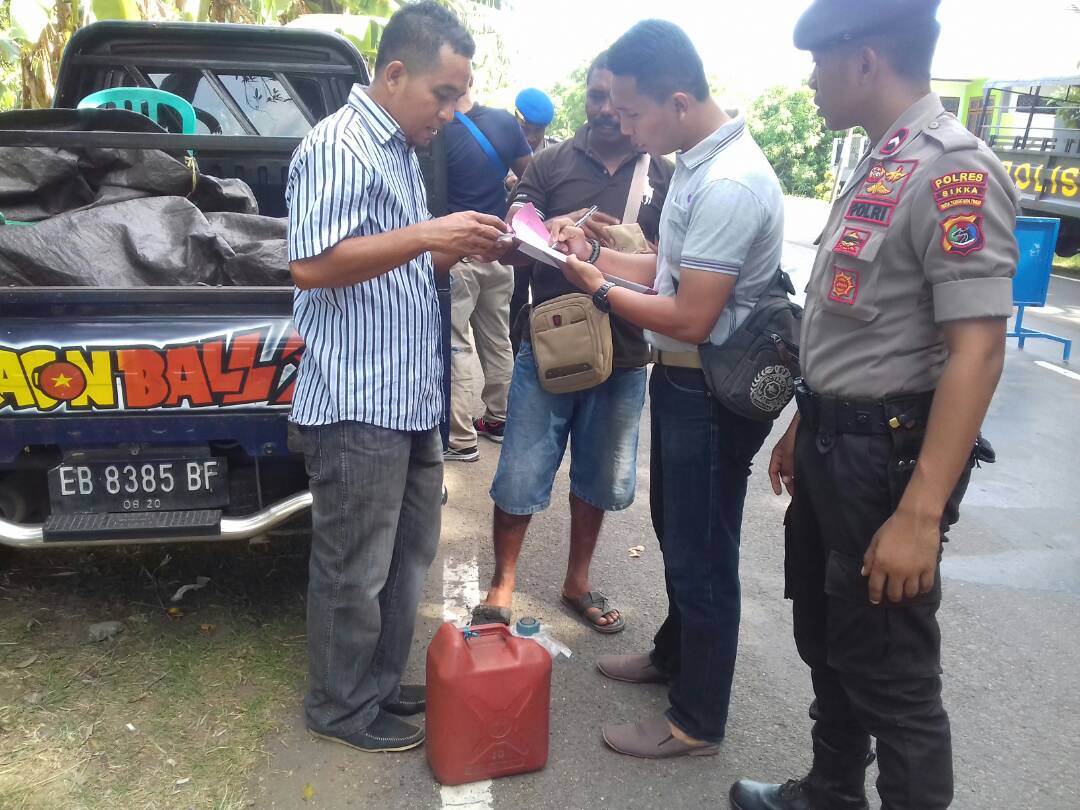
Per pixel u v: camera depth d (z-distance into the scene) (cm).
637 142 236
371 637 252
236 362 264
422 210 247
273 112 440
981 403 167
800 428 204
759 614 348
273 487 301
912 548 173
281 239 305
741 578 378
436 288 284
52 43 609
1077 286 1225
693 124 227
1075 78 1233
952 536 420
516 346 329
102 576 345
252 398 267
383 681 270
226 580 347
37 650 296
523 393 306
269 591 340
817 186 3073
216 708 271
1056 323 940
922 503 171
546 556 389
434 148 326
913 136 175
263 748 256
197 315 266
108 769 244
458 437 487
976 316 164
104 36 406
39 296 258
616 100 231
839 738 220
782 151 3091
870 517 184
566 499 455
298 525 337
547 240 263
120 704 271
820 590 212
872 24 175
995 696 296
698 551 243
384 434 234
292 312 270
